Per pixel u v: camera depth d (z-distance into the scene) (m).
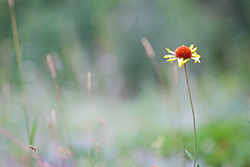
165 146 3.81
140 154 3.71
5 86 4.27
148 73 11.67
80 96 6.64
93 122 5.62
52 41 10.71
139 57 12.02
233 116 4.59
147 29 11.95
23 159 3.15
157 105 6.80
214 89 7.30
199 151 3.45
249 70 8.04
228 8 10.27
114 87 8.80
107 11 12.31
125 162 3.34
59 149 2.55
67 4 11.92
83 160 3.15
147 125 5.50
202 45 10.52
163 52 11.65
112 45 12.04
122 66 11.85
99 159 3.32
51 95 5.85
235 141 3.52
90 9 11.91
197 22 10.86
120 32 12.24
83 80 6.71
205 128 4.20
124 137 4.61
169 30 11.59
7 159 3.40
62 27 10.84
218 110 5.47
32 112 5.03
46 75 6.81
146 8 12.21
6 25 11.28
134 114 6.68
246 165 3.11
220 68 9.83
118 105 8.00
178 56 1.92
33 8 11.62
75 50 6.96
